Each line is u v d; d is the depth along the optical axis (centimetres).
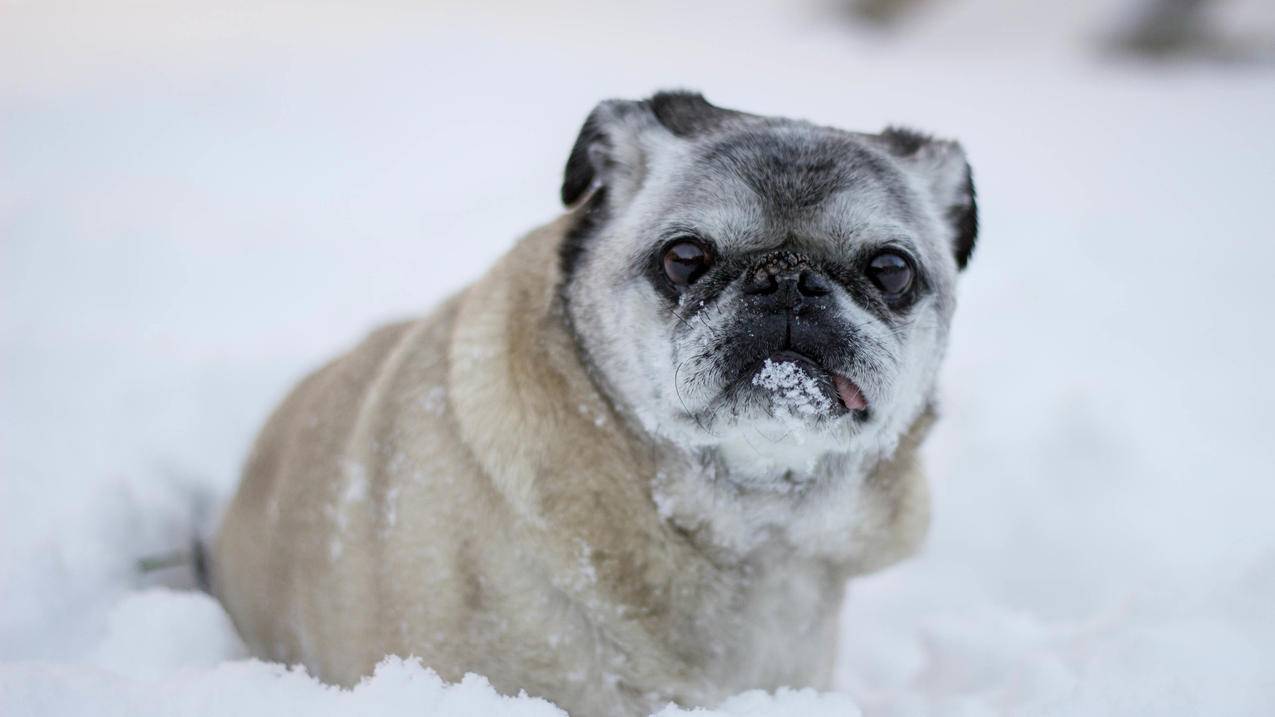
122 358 172
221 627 120
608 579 108
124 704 103
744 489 109
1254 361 173
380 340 122
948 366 170
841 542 112
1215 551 134
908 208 111
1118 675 111
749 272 107
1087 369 167
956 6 531
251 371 168
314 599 116
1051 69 427
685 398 107
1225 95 379
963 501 143
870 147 113
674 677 109
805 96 358
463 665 108
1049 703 109
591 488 108
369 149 290
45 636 119
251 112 315
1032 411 151
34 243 219
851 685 124
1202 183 281
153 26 415
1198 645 114
